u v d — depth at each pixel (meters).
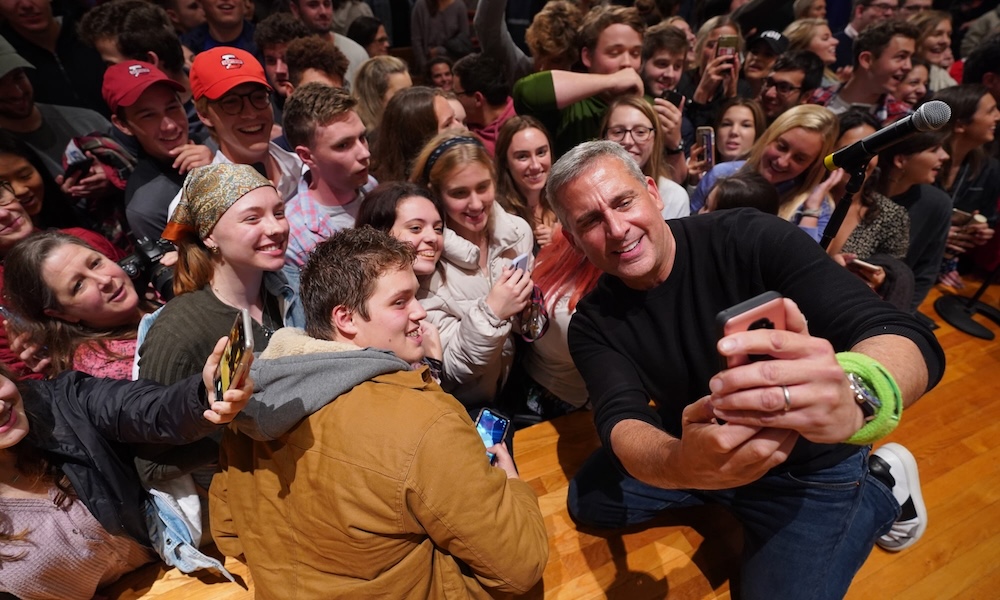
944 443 2.12
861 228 2.32
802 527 1.41
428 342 1.84
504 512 1.09
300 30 3.31
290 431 1.05
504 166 2.45
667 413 1.58
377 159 2.62
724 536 1.78
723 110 3.10
